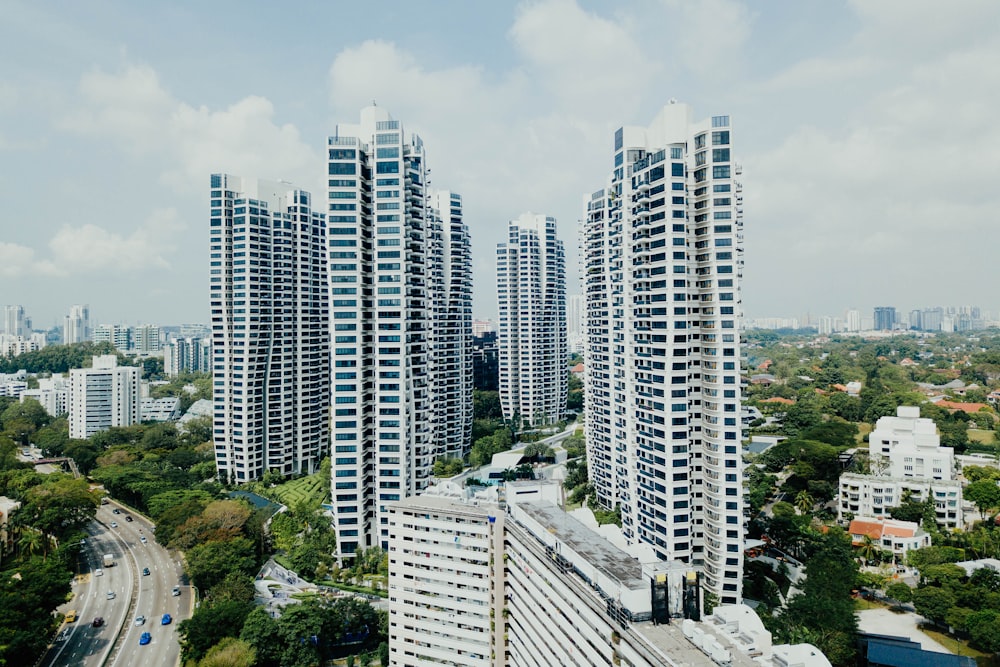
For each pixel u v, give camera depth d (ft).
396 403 643.04
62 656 491.72
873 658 425.69
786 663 258.16
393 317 644.69
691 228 537.24
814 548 609.01
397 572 469.98
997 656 454.40
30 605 487.61
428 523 457.68
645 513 573.74
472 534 443.73
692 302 534.37
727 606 293.43
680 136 557.33
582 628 315.17
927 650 436.35
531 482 472.44
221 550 588.09
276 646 461.78
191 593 605.73
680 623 286.25
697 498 539.70
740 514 510.17
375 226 649.20
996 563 550.36
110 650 499.10
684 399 529.04
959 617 471.62
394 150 650.02
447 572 452.76
